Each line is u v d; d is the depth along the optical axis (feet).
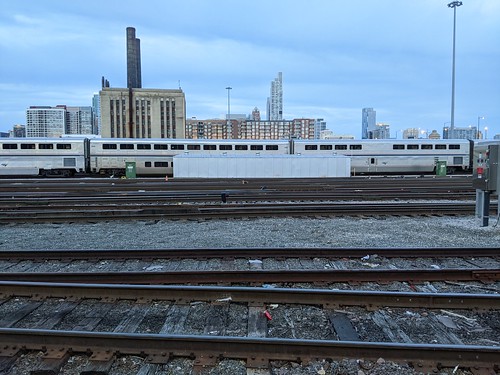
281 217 39.55
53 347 13.44
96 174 125.18
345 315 16.42
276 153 125.59
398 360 12.65
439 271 20.66
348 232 32.83
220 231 33.42
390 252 24.97
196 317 16.33
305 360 12.73
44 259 24.58
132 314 16.57
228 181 85.20
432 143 128.67
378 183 77.66
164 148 122.21
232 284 20.31
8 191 63.31
